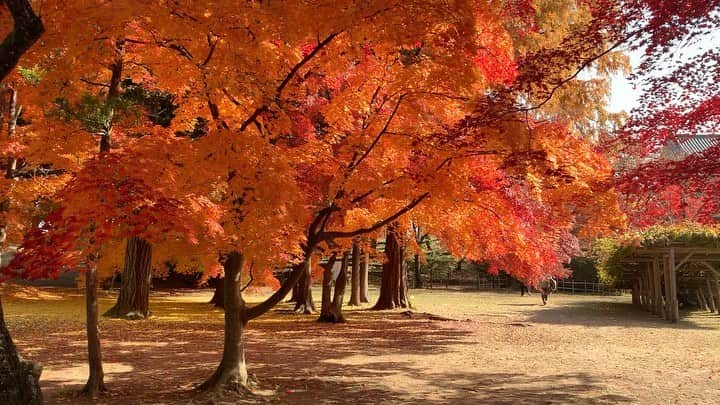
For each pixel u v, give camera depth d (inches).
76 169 303.3
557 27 561.9
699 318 775.1
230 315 308.3
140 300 716.0
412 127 295.0
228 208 258.2
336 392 304.5
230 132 243.9
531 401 286.5
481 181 320.2
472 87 256.1
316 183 340.5
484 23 285.0
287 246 321.4
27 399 162.1
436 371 374.6
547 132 281.4
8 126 451.8
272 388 311.9
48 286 1103.0
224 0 199.9
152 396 289.7
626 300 1138.0
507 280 1549.0
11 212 449.4
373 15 215.3
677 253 766.5
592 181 288.5
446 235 420.8
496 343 518.9
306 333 587.8
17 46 167.2
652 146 259.8
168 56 250.7
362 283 1035.3
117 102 262.2
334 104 300.4
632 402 284.8
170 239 325.7
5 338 163.0
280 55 264.2
